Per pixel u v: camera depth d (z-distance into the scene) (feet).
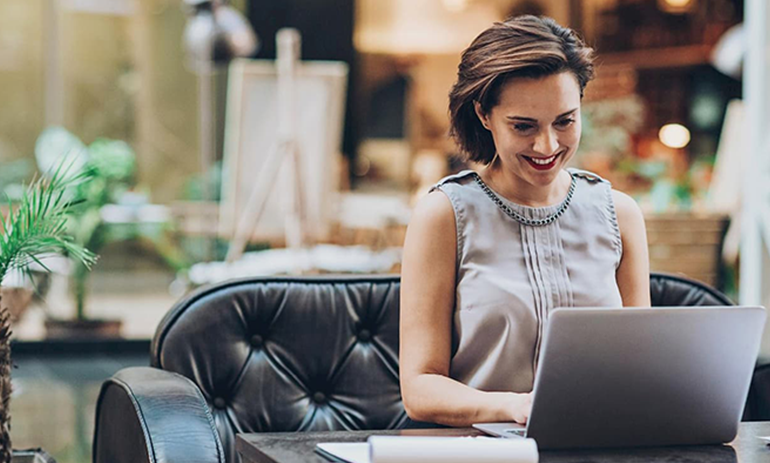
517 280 6.82
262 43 32.04
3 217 7.43
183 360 7.84
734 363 5.37
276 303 8.20
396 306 8.41
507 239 6.91
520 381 6.75
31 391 20.75
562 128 6.45
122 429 6.77
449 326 6.86
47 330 26.05
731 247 27.84
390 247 29.17
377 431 5.68
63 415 18.19
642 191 32.22
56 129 27.45
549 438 5.26
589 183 7.27
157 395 6.57
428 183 34.63
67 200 7.73
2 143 27.09
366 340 8.38
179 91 28.19
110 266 26.73
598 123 33.65
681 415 5.37
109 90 27.84
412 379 6.57
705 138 34.30
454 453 4.51
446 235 6.88
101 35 27.84
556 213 7.00
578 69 6.45
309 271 23.39
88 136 27.63
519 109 6.37
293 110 23.02
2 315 7.07
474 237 6.88
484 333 6.77
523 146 6.43
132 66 27.94
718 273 27.91
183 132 28.14
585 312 5.03
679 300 8.98
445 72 35.27
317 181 23.22
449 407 6.23
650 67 34.60
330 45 34.01
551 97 6.34
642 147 33.86
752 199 19.34
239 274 23.86
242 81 22.82
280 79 22.99
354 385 8.21
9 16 27.25
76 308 26.30
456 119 6.94
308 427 8.04
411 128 35.09
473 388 6.57
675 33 34.60
